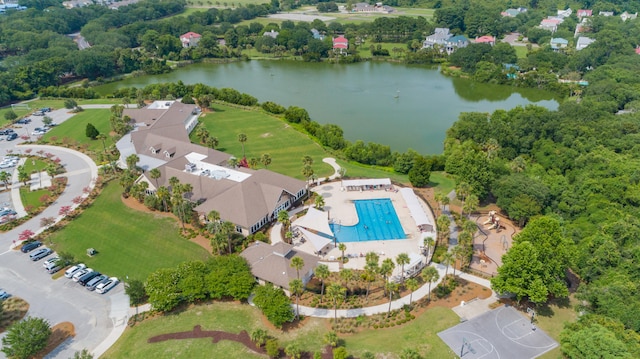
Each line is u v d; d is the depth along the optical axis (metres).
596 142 164.88
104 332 90.81
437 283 103.31
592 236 107.88
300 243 119.31
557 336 87.19
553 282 92.31
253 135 192.00
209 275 97.50
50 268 108.56
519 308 94.75
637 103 198.50
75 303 98.75
